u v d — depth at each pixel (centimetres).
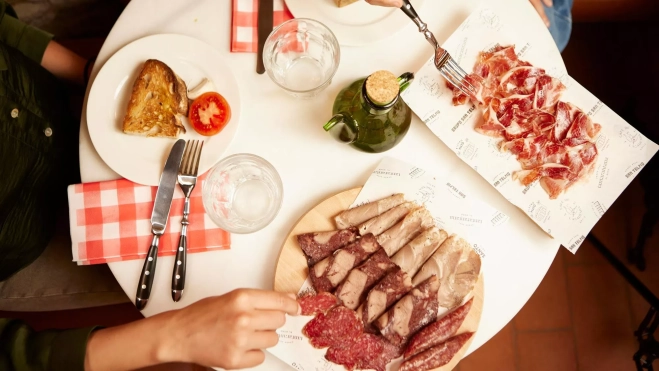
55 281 114
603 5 136
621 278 166
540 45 94
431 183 90
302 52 94
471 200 90
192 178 88
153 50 92
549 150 91
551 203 91
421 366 84
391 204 89
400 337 84
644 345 141
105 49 94
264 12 94
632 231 167
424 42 95
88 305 116
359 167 92
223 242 88
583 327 165
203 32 95
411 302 84
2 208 98
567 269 168
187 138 90
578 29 173
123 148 89
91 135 89
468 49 94
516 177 91
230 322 75
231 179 92
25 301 114
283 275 87
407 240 90
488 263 90
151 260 88
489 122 91
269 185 92
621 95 169
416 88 93
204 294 88
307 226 89
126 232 89
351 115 83
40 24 140
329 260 86
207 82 90
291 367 86
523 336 165
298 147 92
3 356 83
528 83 93
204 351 77
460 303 87
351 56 94
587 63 173
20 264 108
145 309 88
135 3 95
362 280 86
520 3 95
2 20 108
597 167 91
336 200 89
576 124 92
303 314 85
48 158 108
